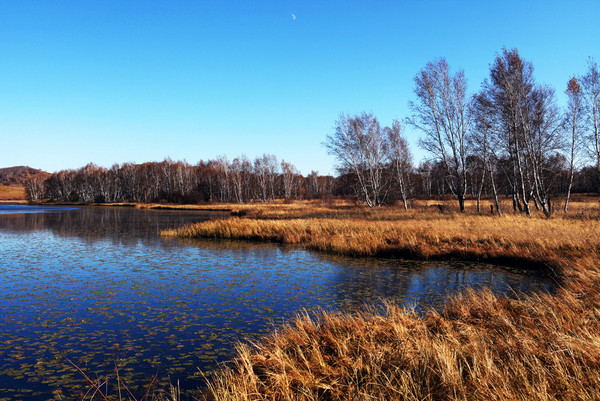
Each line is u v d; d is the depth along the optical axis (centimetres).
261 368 493
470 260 1452
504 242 1510
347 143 3616
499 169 2834
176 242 2097
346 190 4506
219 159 8931
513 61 2291
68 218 3991
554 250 1330
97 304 934
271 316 830
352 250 1634
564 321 525
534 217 2188
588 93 2462
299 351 499
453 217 2434
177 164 9838
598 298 640
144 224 3262
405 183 3722
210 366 585
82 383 534
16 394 503
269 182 8575
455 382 371
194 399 480
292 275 1249
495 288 1029
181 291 1054
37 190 10369
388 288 1059
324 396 412
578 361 396
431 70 2748
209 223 2477
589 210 2566
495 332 532
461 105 2703
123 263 1477
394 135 3531
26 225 3142
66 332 744
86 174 10044
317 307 886
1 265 1435
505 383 354
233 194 8488
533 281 1106
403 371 406
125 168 9669
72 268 1380
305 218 2914
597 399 322
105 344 681
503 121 2402
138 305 924
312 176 10881
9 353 645
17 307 912
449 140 2723
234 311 870
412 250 1547
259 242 2081
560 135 2342
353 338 542
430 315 662
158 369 578
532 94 2406
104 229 2820
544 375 362
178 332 739
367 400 367
